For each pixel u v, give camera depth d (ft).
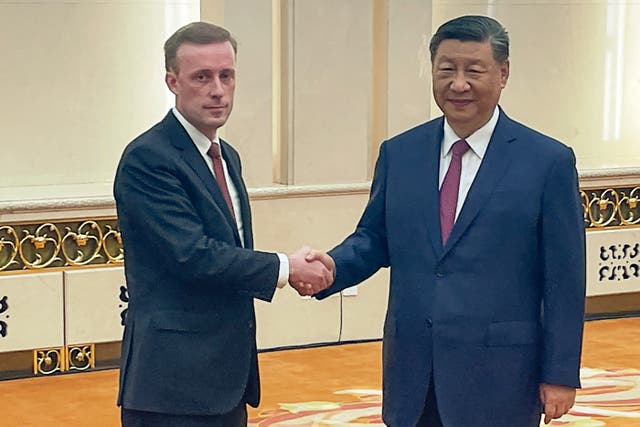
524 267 13.89
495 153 13.98
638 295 33.30
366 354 28.53
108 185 28.81
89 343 27.04
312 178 28.84
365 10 28.94
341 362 27.78
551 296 13.83
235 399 14.35
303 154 28.71
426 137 14.49
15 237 26.21
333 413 23.56
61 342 26.73
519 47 33.42
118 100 29.32
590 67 34.37
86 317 26.89
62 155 28.84
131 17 29.27
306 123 28.68
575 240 13.80
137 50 29.43
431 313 13.93
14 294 26.20
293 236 28.60
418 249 14.10
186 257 13.75
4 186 28.30
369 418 23.21
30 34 28.27
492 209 13.82
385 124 29.81
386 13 29.48
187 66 13.99
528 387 14.01
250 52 27.94
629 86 34.88
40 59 28.43
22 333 26.35
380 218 14.99
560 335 13.76
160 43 29.63
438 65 13.83
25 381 26.22
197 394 14.10
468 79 13.65
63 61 28.66
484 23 13.69
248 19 27.84
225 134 28.09
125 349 14.43
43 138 28.60
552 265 13.80
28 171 28.50
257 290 14.16
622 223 32.45
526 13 33.40
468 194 13.92
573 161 13.98
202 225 14.06
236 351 14.38
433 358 13.92
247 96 28.09
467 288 13.83
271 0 28.04
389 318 14.47
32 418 23.38
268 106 28.32
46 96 28.53
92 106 29.07
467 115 13.82
